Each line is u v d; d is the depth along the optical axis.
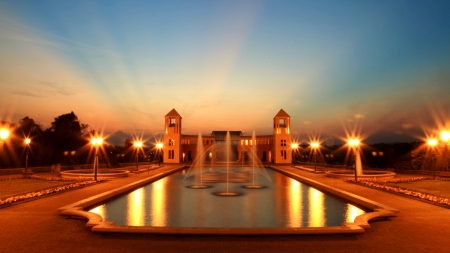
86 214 9.83
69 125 44.88
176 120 53.19
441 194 15.19
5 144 34.72
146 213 12.24
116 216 11.73
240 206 13.77
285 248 7.29
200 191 18.55
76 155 44.72
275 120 53.31
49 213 10.67
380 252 7.06
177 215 11.93
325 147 63.25
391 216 10.27
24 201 12.81
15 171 26.11
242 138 61.16
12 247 7.28
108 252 6.99
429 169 29.94
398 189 16.17
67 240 7.80
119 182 20.86
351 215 12.00
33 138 37.97
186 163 52.03
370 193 15.70
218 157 61.19
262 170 39.50
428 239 7.99
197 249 7.18
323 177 25.27
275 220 11.21
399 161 37.66
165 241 7.73
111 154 50.78
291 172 31.34
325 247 7.37
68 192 15.73
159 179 26.17
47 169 30.06
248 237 8.05
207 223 10.77
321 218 11.53
